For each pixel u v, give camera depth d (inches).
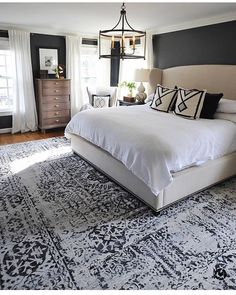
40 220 88.4
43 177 123.1
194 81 164.1
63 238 79.1
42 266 67.7
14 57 190.9
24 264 68.2
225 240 78.8
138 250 74.2
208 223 87.4
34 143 177.6
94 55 234.8
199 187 104.7
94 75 242.1
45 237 79.4
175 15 148.5
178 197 96.8
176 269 67.1
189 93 132.8
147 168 87.4
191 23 166.1
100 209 96.0
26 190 110.0
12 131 203.6
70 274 65.2
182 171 95.8
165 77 186.9
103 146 114.3
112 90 220.8
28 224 85.9
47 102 203.5
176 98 144.0
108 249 74.5
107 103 214.7
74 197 104.7
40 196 105.0
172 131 99.7
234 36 143.8
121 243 77.2
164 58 194.1
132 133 101.2
